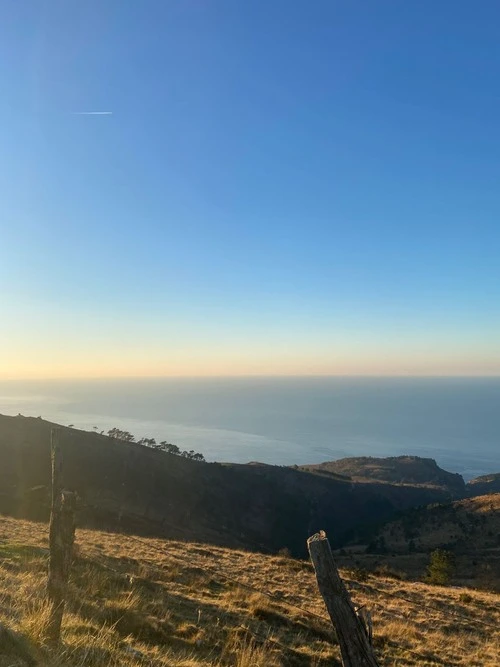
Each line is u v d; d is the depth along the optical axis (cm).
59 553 525
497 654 1305
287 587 1717
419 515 9850
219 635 947
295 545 11381
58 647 475
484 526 7788
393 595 1953
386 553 7275
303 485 15588
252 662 766
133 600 931
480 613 1817
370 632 388
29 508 5547
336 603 387
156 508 9800
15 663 384
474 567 5259
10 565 1091
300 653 988
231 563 2098
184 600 1180
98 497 9025
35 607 555
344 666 380
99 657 503
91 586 994
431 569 3691
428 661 1166
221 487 12788
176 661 657
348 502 15425
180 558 1964
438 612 1738
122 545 2008
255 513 12356
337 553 7650
